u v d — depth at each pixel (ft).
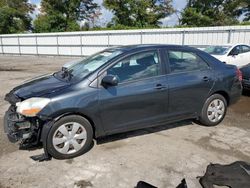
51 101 11.11
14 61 66.13
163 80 13.43
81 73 12.82
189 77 14.26
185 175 10.43
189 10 115.85
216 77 15.20
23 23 141.90
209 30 56.70
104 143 13.32
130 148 12.78
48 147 11.35
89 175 10.45
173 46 14.34
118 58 12.64
